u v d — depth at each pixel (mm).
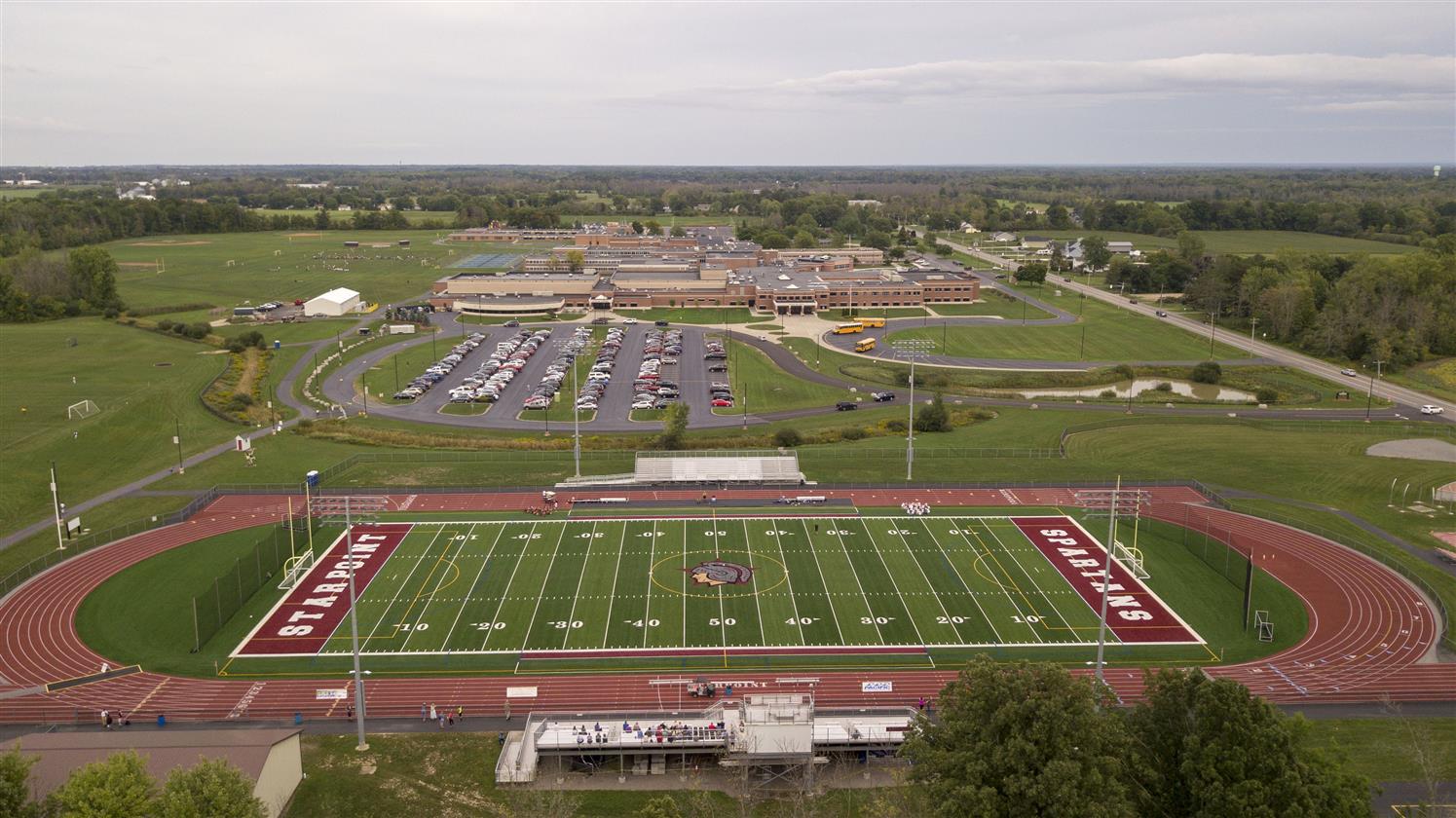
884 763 87312
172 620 112188
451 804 80938
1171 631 111750
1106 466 170625
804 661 104812
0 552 130000
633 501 151375
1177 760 70125
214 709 95000
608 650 106750
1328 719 93750
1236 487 161750
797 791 83562
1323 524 144375
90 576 122875
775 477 158000
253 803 69688
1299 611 116812
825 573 126312
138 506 147125
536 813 77875
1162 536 139500
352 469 165375
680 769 87438
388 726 92625
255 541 134375
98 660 103500
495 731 92062
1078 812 63031
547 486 156625
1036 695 67938
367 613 114562
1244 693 69812
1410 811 77375
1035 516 146375
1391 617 115062
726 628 111625
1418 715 94625
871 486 158000
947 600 119000
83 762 75375
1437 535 140500
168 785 67062
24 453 169875
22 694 96688
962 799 64938
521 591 120375
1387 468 171500
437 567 127125
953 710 73250
